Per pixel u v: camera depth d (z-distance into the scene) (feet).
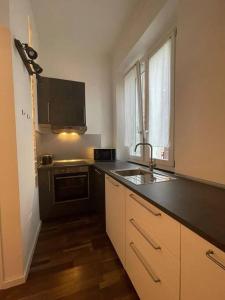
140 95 8.17
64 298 4.09
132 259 4.20
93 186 8.85
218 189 3.89
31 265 5.17
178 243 2.56
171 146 6.01
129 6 6.86
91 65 10.46
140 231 3.76
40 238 6.65
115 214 5.43
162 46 6.37
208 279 2.04
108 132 11.08
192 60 4.45
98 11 7.07
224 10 3.58
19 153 4.54
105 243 6.28
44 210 8.05
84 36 8.75
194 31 4.34
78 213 8.80
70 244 6.23
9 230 4.43
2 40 4.05
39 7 6.77
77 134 10.42
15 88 4.33
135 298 4.07
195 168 4.57
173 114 5.85
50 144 9.89
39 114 8.37
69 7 6.82
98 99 10.74
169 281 2.80
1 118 4.19
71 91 9.00
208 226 2.20
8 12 4.02
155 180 4.82
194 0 4.30
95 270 4.95
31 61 5.29
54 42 9.25
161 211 2.97
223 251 1.82
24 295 4.18
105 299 4.05
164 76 6.31
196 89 4.38
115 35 8.73
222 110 3.75
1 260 4.39
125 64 9.07
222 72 3.69
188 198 3.32
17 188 4.43
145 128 7.77
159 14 5.47
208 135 4.12
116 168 7.23
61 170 8.31
